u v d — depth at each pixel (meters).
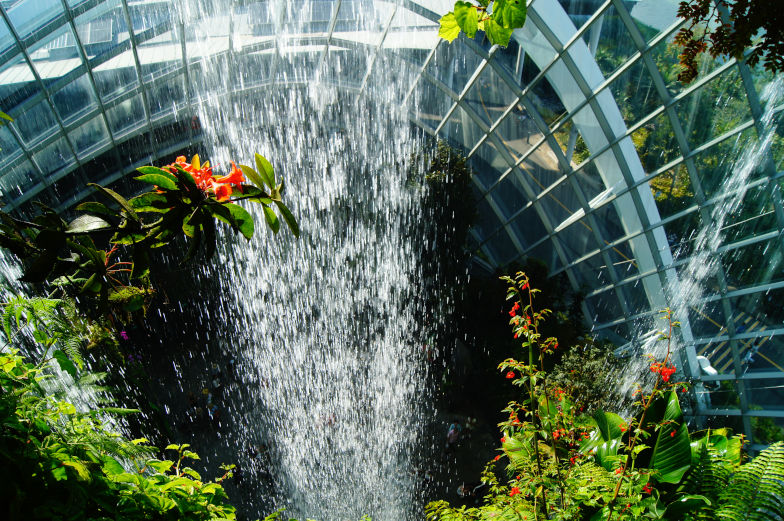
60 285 1.67
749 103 10.77
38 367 2.29
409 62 15.67
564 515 3.79
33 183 13.65
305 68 16.06
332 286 19.25
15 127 12.24
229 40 14.05
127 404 7.59
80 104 13.02
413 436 15.08
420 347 17.80
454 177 17.25
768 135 10.86
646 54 11.41
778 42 2.75
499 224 19.45
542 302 16.70
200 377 16.83
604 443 4.87
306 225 18.81
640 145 13.09
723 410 14.41
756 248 12.29
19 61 11.27
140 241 1.46
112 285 1.62
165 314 17.25
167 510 2.40
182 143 16.41
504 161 17.02
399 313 18.91
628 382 12.02
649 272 15.05
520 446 4.35
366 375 17.14
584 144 14.23
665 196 13.52
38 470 1.92
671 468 4.29
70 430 2.16
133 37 12.44
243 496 12.88
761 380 13.24
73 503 1.92
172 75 14.08
